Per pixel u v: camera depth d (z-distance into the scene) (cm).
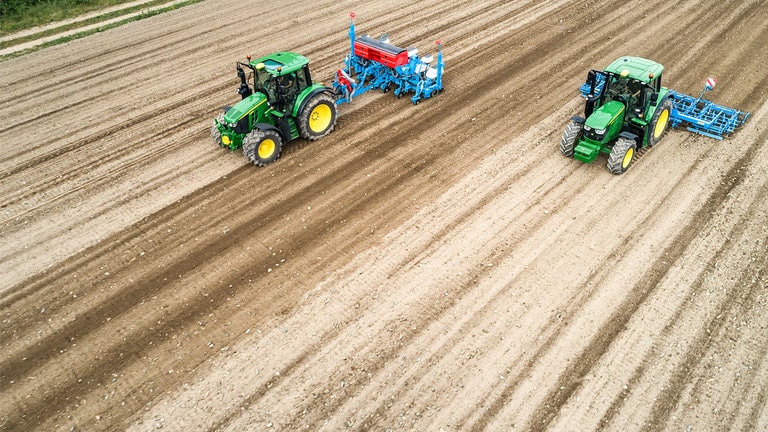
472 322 934
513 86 1644
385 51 1522
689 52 1764
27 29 2270
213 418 812
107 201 1278
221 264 1084
